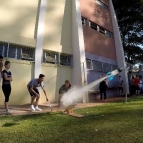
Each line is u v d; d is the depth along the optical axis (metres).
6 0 11.10
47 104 11.24
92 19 16.95
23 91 11.15
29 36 11.83
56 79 12.92
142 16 22.50
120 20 23.67
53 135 4.79
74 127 5.50
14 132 5.04
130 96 16.91
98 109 8.75
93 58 15.94
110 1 20.30
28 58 11.66
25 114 7.45
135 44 23.92
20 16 11.56
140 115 6.90
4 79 7.30
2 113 7.52
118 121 6.05
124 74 19.03
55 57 13.10
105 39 18.25
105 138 4.50
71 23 14.41
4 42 10.65
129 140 4.34
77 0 14.69
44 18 12.59
